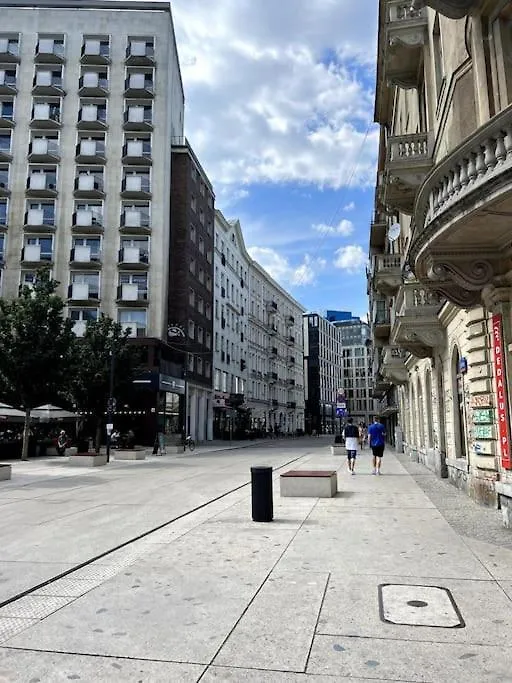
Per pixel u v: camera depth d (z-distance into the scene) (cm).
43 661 388
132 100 4659
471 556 664
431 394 1906
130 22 4753
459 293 1019
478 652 396
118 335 3061
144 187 4541
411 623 450
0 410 2728
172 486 1509
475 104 986
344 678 359
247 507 1088
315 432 10206
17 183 4516
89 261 4359
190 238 4853
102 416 3023
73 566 653
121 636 432
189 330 4766
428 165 1365
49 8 4775
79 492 1388
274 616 470
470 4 921
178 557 679
